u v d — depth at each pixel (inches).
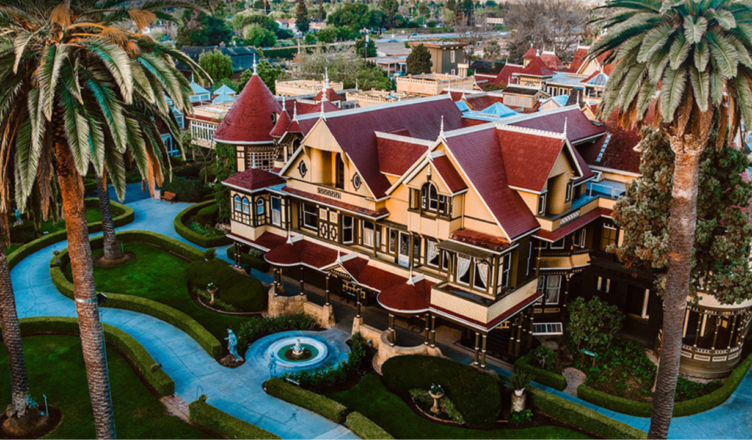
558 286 1790.1
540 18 6983.3
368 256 1803.6
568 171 1612.9
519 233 1510.8
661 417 1216.2
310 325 1860.2
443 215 1581.0
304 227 2010.3
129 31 1130.0
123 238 2479.1
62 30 1064.8
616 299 1740.9
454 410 1430.9
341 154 1755.7
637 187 1482.5
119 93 1140.5
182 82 1176.2
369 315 1914.4
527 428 1403.8
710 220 1422.2
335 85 4320.9
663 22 1147.3
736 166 1400.1
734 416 1444.4
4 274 1304.1
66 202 1106.1
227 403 1489.9
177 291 2073.1
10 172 1200.2
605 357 1656.0
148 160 1213.7
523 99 3230.8
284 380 1558.8
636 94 1209.4
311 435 1370.6
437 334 1791.3
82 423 1395.2
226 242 2472.9
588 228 1772.9
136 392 1521.9
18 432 1352.1
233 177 2116.1
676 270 1162.0
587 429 1381.6
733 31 1096.2
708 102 1088.8
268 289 2014.0
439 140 1558.8
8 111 1056.2
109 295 1973.4
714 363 1569.9
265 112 2444.6
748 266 1457.9
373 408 1469.0
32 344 1728.6
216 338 1749.5
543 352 1601.9
